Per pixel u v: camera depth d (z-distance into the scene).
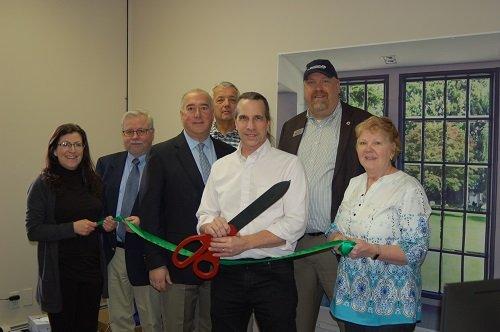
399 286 1.60
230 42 3.38
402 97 2.55
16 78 3.32
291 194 1.79
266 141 1.88
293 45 3.04
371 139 1.69
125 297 2.68
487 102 2.30
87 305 2.38
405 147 2.55
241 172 1.85
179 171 2.15
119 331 2.69
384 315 1.59
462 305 0.91
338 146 2.28
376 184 1.68
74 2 3.64
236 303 1.85
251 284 1.81
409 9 2.56
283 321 1.83
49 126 3.53
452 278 2.42
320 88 2.34
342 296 1.69
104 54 3.86
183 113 2.21
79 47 3.70
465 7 2.39
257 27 3.22
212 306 1.91
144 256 2.40
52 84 3.54
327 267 2.31
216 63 3.47
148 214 2.13
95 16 3.79
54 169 2.33
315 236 2.32
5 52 3.25
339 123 2.36
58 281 2.27
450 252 2.42
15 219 3.36
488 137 2.30
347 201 1.78
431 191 2.47
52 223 2.28
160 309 2.63
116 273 2.67
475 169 2.34
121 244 2.64
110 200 2.65
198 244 2.08
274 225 1.75
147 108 3.95
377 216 1.62
